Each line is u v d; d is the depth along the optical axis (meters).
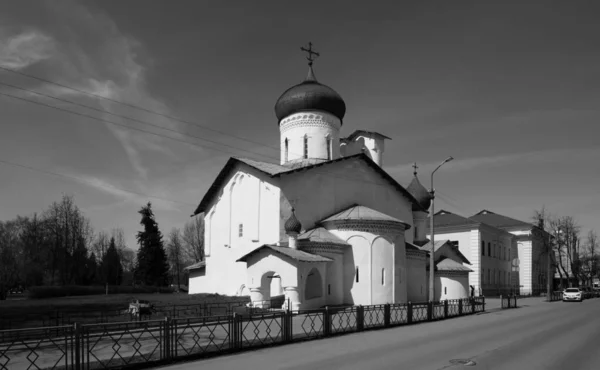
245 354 15.16
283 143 42.81
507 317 29.89
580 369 12.82
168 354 13.84
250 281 31.64
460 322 26.30
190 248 88.88
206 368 12.84
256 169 37.53
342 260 34.28
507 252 72.25
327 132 41.91
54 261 62.69
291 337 17.83
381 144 52.06
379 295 34.25
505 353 15.30
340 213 37.38
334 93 42.56
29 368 12.70
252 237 38.22
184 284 97.38
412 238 46.41
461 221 64.31
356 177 41.19
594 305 44.59
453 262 46.00
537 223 75.38
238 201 40.69
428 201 50.12
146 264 68.06
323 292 32.00
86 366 12.91
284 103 42.34
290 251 31.12
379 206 42.91
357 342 17.88
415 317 26.66
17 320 23.56
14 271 65.62
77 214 64.94
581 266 95.94
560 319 28.28
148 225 69.69
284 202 35.78
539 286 77.56
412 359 14.09
